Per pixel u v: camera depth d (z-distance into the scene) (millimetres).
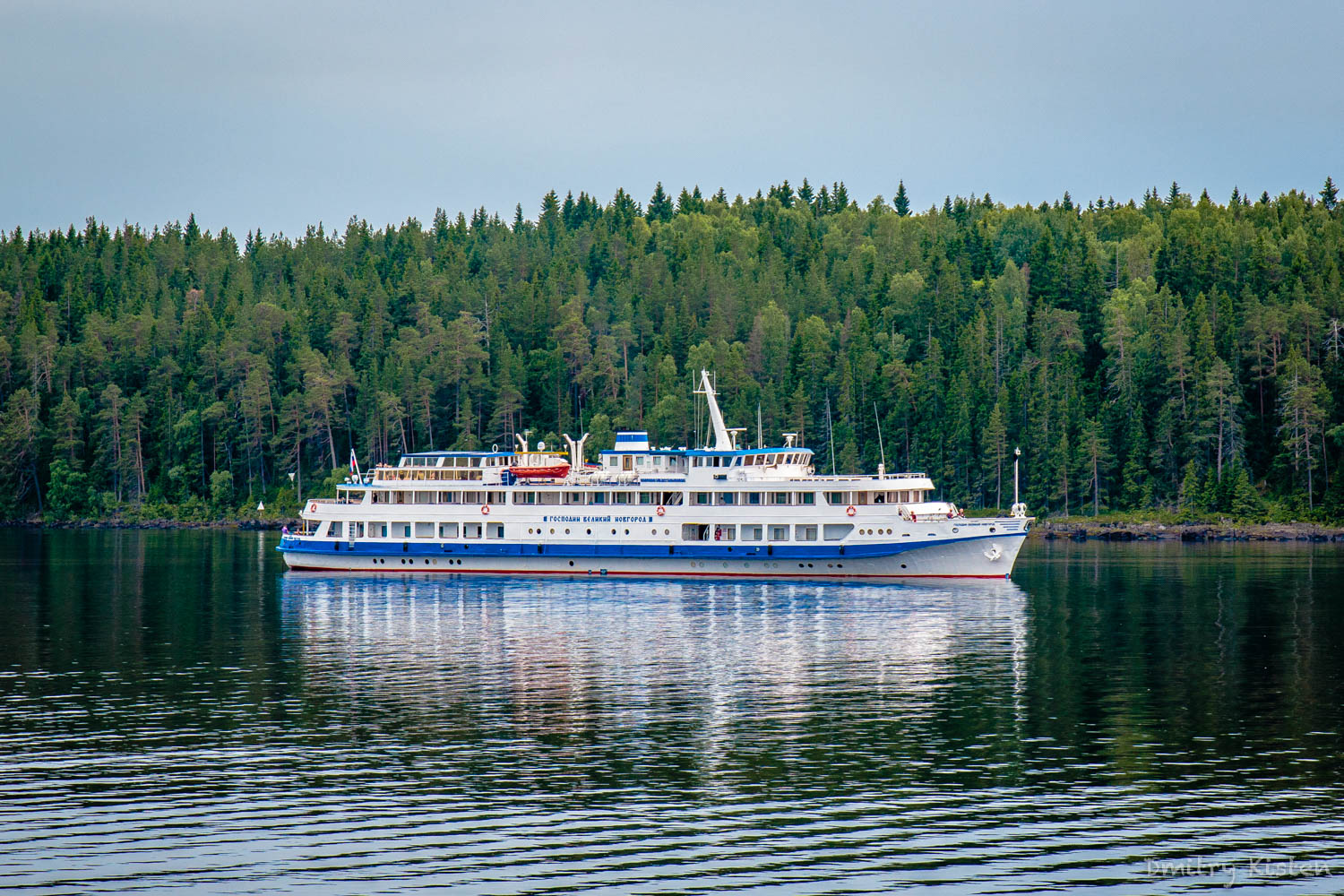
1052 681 120688
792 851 77562
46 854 77000
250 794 87188
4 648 139750
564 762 94188
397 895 71812
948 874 74375
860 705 110812
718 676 123562
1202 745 97875
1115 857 76500
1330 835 79375
